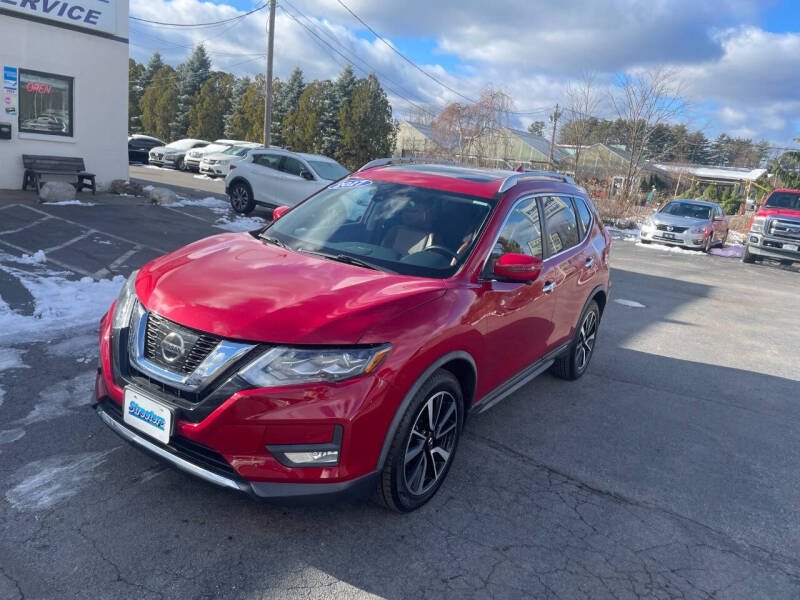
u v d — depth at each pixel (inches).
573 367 223.5
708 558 126.9
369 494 118.1
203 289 119.9
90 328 213.9
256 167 568.1
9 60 467.5
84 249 330.3
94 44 518.0
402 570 111.3
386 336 114.0
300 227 166.2
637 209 1208.8
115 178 559.2
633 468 164.1
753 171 2527.1
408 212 161.0
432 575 111.0
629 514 140.5
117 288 264.2
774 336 346.3
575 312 206.7
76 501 119.8
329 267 136.4
